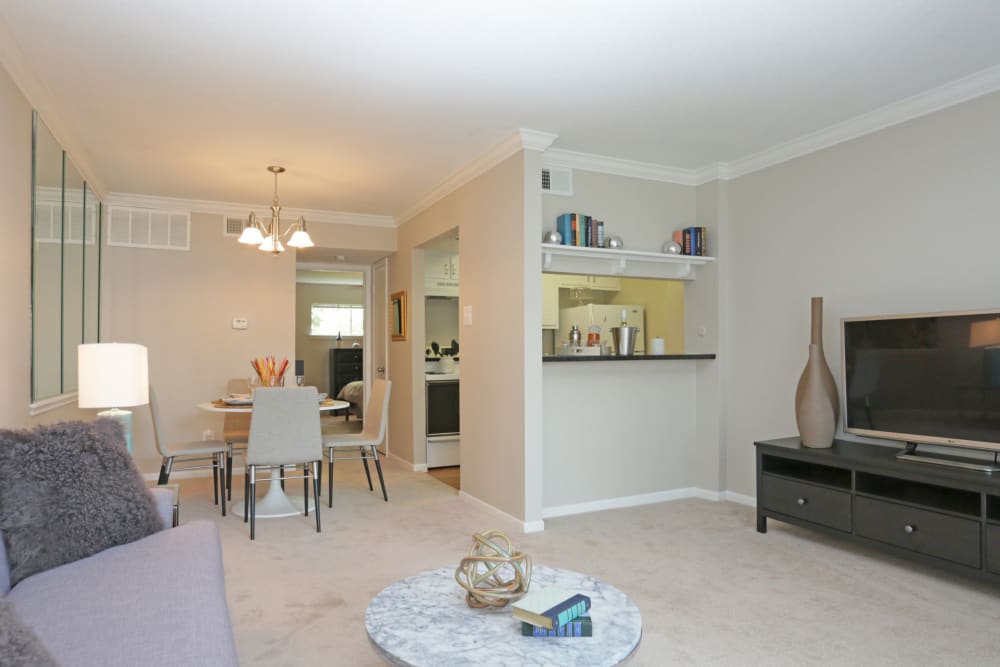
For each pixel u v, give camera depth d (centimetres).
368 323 696
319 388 1084
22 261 286
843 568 305
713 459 449
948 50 276
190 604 162
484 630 159
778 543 346
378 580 293
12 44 260
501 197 399
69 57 276
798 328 398
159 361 527
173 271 533
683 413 459
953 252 318
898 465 291
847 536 315
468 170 437
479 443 427
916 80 308
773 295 414
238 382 524
